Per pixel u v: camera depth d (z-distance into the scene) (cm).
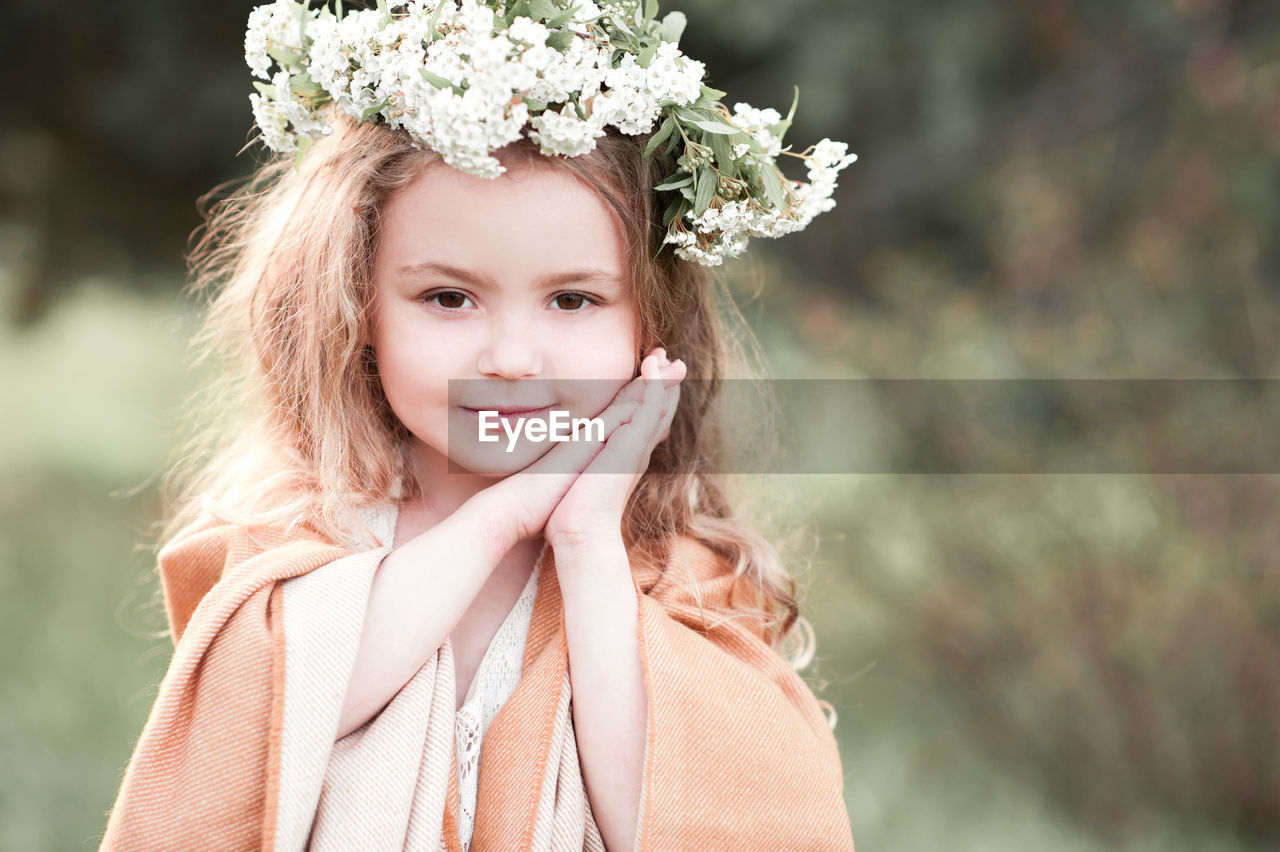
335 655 123
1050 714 388
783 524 224
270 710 121
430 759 127
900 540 397
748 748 133
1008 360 434
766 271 605
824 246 655
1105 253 548
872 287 627
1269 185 533
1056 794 386
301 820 119
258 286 167
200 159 702
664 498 167
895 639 414
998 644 394
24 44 652
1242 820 373
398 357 133
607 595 137
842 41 621
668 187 138
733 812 131
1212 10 590
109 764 349
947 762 391
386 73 126
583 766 133
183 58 659
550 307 133
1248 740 368
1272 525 366
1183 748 374
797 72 633
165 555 152
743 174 142
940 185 649
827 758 142
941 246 658
